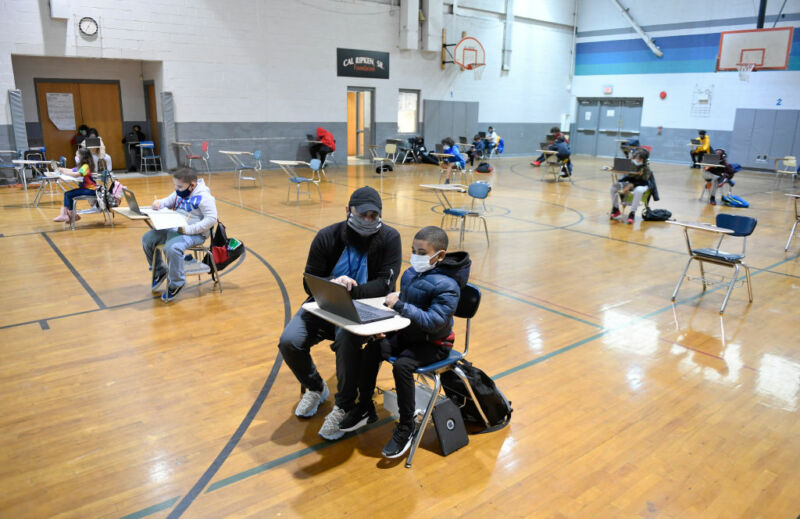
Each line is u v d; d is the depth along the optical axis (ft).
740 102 59.00
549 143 58.75
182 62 44.65
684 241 26.48
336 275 10.11
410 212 31.91
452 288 9.17
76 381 11.78
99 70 45.14
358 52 54.19
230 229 26.66
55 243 23.22
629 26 66.80
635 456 9.52
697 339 14.75
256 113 49.34
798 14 53.88
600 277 20.25
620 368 12.92
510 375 12.42
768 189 45.62
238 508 8.03
